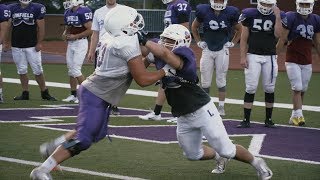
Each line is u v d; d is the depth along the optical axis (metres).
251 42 40.06
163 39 25.23
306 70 41.69
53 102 49.66
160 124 40.94
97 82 24.75
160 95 42.00
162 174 28.41
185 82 25.52
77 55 48.97
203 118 25.62
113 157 31.48
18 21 49.22
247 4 114.94
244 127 40.22
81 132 24.42
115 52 24.20
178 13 41.75
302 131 39.56
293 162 31.14
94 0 112.81
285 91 57.84
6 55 89.06
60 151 24.27
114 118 42.84
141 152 32.72
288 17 40.62
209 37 44.06
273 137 37.38
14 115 43.19
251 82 39.91
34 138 35.50
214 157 28.00
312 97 54.66
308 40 41.28
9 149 32.56
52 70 72.19
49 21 120.88
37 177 23.92
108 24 24.27
